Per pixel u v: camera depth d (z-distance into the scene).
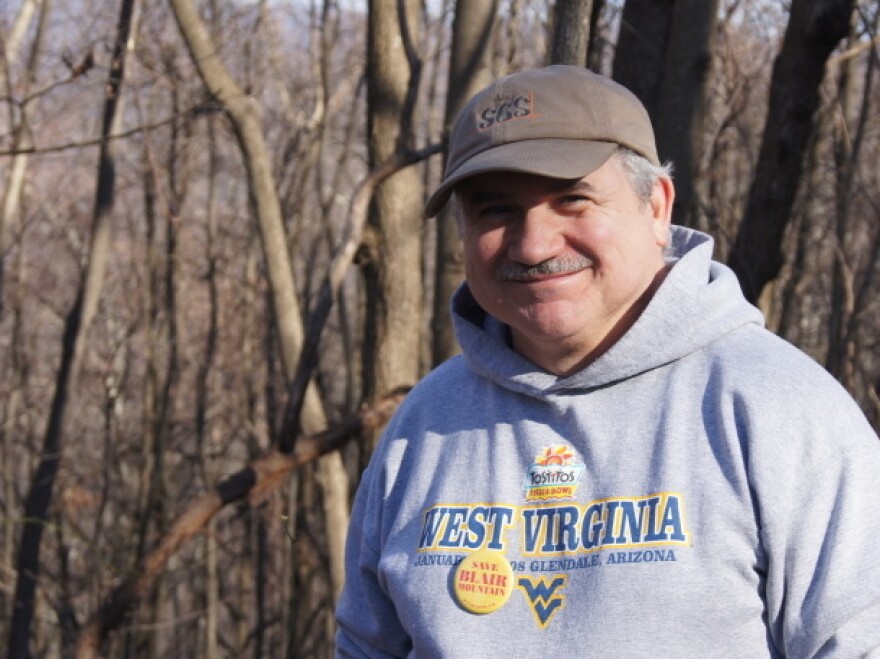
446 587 1.82
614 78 3.67
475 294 1.92
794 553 1.64
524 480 1.82
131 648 12.02
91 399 13.60
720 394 1.72
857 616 1.62
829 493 1.64
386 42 4.48
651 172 1.86
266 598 15.02
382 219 4.48
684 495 1.68
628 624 1.66
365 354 4.58
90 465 13.86
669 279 1.80
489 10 4.07
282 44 12.14
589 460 1.78
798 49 3.59
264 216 4.91
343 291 9.42
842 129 6.82
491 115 1.84
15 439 12.40
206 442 14.57
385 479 2.02
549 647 1.71
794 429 1.66
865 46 5.32
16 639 7.18
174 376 13.12
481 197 1.86
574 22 2.73
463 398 1.99
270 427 11.39
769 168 3.71
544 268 1.82
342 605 2.15
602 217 1.81
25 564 7.16
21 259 11.97
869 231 8.05
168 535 4.14
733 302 1.83
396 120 4.50
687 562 1.65
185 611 15.04
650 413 1.77
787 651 1.66
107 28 8.44
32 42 8.09
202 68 4.90
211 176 12.59
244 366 12.80
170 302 12.48
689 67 3.53
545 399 1.84
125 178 12.68
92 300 6.87
